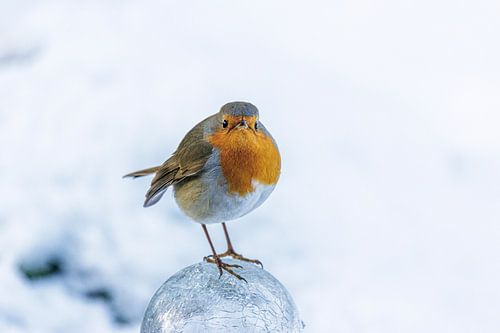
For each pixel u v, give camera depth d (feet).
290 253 34.06
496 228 37.14
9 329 31.12
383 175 38.29
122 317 32.19
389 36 55.31
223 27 49.16
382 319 31.96
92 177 35.76
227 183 23.04
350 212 35.94
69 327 31.68
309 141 38.37
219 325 18.02
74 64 41.88
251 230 34.50
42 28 46.65
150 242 33.78
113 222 34.30
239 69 41.81
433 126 43.68
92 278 32.94
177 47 43.19
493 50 55.26
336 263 33.94
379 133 40.34
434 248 35.60
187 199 23.97
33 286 32.65
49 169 36.14
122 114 38.06
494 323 32.50
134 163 36.27
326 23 55.31
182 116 38.06
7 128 38.42
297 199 35.86
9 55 44.45
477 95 48.52
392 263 34.37
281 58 45.03
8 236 33.86
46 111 38.78
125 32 44.98
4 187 35.60
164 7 49.44
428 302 33.06
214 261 19.88
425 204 37.58
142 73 40.63
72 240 33.71
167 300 18.58
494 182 40.11
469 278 34.58
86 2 49.44
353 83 45.62
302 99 40.63
